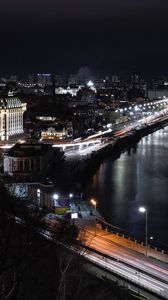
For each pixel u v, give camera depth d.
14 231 59.53
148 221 184.38
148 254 131.88
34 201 183.00
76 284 93.62
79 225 156.38
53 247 89.25
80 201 197.50
